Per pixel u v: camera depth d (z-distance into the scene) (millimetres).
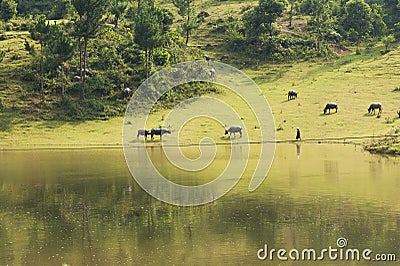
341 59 93062
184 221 25734
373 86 74000
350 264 20109
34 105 66625
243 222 25328
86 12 72375
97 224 25609
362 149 47688
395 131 52875
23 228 25188
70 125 62125
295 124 58906
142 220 26156
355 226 24297
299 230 23859
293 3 120125
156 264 20297
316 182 33812
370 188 31828
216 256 21031
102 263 20516
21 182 36156
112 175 37938
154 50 79312
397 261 20391
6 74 72875
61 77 71875
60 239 23422
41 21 70250
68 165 42562
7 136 57938
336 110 63188
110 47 81688
